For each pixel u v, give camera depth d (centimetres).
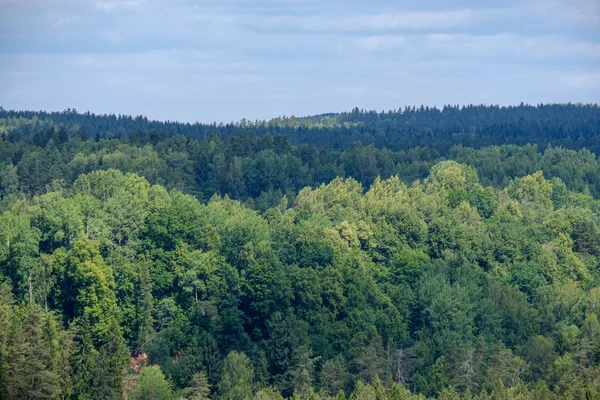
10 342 11681
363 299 14725
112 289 14025
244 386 12288
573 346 13900
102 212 15925
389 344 13562
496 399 11400
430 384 12556
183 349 13912
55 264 14088
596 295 16012
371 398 11262
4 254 14300
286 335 13262
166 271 14962
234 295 14588
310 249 15912
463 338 14138
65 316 13888
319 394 11894
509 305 15188
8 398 10994
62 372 11919
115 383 11831
